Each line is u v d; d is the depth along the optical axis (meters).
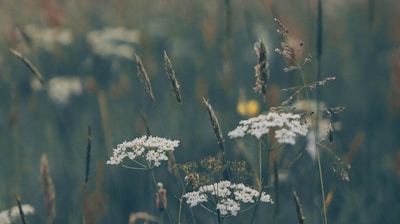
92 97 1.73
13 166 1.59
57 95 1.70
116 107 1.73
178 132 1.67
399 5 2.24
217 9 1.96
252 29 1.87
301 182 1.49
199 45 2.08
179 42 2.10
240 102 1.58
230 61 1.60
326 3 2.33
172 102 1.82
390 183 1.55
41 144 1.69
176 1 2.27
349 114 1.77
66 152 1.61
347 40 2.17
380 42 2.08
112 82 1.87
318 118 1.27
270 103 1.54
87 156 1.19
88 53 2.00
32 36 1.88
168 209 1.46
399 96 1.67
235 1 2.05
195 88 1.88
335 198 1.50
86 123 1.69
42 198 1.56
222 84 1.64
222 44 1.70
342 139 1.65
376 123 1.73
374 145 1.65
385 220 1.49
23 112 1.78
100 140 1.63
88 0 2.39
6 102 1.82
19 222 1.29
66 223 1.52
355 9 2.36
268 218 1.42
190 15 2.21
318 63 1.28
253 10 2.04
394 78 1.65
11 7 2.12
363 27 2.19
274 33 1.91
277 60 1.90
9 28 1.90
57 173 1.61
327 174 1.51
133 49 1.86
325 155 1.51
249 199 1.13
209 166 1.13
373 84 1.87
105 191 1.55
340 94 1.90
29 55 1.89
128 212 1.52
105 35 1.89
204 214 1.46
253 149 1.48
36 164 1.64
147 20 2.20
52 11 1.81
